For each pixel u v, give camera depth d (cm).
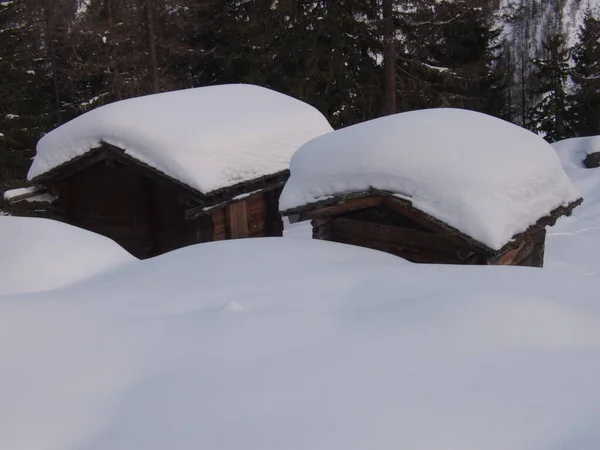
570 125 2856
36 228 529
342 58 1964
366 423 217
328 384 248
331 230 642
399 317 313
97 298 377
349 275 407
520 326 293
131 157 783
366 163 577
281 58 2036
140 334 311
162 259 500
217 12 2247
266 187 855
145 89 1911
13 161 1881
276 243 532
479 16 1828
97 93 2130
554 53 2964
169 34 2256
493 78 2259
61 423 231
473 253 532
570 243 943
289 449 205
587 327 296
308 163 626
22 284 462
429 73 1862
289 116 920
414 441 205
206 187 745
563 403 226
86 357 287
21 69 2073
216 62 2339
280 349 284
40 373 272
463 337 286
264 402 237
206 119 830
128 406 241
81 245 516
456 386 242
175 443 214
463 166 531
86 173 905
